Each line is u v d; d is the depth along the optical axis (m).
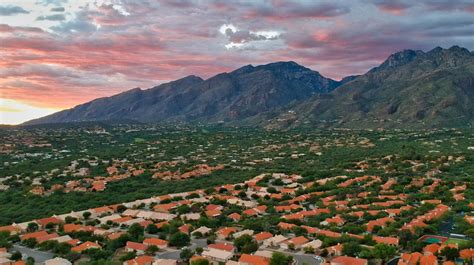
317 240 199.88
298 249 195.25
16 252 185.38
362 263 171.25
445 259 175.38
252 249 190.62
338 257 177.25
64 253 191.75
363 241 194.88
